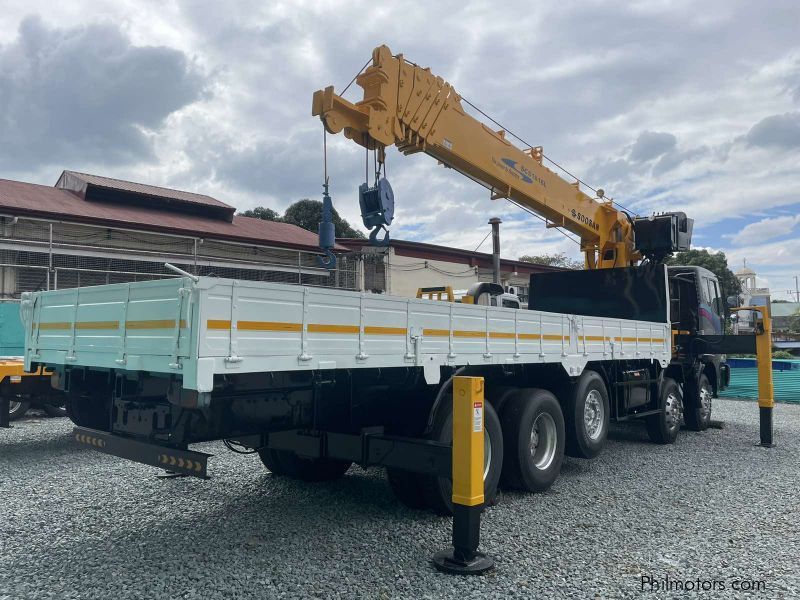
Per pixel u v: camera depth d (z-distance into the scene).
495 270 25.48
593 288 9.87
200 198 24.38
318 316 3.84
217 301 3.30
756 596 3.68
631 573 4.02
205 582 3.79
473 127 7.52
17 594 3.60
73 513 5.23
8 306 13.48
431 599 3.61
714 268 43.41
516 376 6.37
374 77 6.07
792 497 5.94
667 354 9.05
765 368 8.93
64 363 4.57
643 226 10.05
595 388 7.21
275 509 5.38
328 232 5.43
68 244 16.88
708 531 4.89
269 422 4.38
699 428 10.30
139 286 3.76
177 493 5.89
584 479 6.70
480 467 4.16
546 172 8.89
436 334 4.80
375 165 6.13
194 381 3.20
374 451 4.74
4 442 8.68
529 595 3.67
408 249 27.52
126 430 4.38
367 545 4.48
